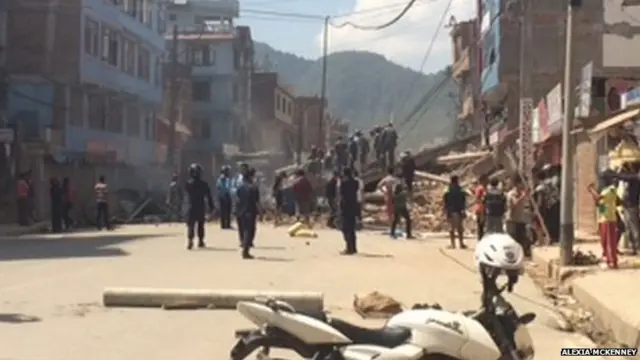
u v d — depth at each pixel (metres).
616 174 18.08
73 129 45.34
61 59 44.09
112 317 11.49
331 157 40.41
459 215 22.53
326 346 7.06
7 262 18.34
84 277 15.48
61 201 31.91
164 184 56.78
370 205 34.38
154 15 59.03
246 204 19.00
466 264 18.31
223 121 76.06
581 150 23.39
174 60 57.66
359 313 11.89
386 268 17.41
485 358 6.84
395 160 38.91
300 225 26.58
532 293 14.54
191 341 9.97
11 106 43.78
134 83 53.78
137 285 14.38
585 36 29.62
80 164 44.81
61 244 23.78
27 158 38.62
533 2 31.44
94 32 46.59
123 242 24.23
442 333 6.84
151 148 59.41
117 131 52.62
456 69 55.69
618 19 28.94
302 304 11.88
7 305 12.38
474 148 42.12
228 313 11.89
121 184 51.97
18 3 43.56
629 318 10.62
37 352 9.24
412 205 32.62
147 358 9.06
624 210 17.98
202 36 76.31
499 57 32.81
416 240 25.61
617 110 23.36
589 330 11.43
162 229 32.16
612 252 15.86
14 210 35.88
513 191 19.39
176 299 12.28
